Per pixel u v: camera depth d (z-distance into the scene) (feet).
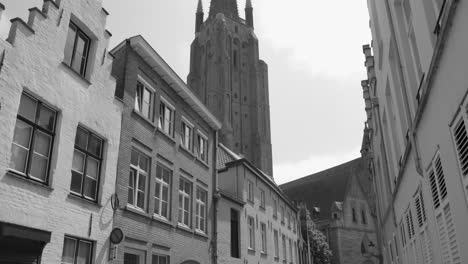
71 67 37.17
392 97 40.42
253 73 263.70
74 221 35.24
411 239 39.24
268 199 96.99
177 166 56.95
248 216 82.53
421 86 24.63
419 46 24.16
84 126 38.34
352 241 204.44
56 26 35.60
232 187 82.38
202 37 272.51
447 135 19.29
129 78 48.19
